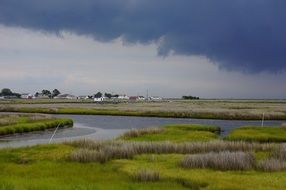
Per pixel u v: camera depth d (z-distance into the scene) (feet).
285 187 70.69
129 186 66.44
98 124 282.77
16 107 459.32
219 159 89.20
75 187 64.28
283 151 103.65
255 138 166.61
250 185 71.92
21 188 62.28
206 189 68.18
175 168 88.89
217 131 214.48
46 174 80.02
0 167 87.92
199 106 552.00
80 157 97.60
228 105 609.01
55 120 264.72
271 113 354.74
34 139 182.29
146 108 465.06
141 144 116.57
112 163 95.66
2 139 181.27
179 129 199.31
